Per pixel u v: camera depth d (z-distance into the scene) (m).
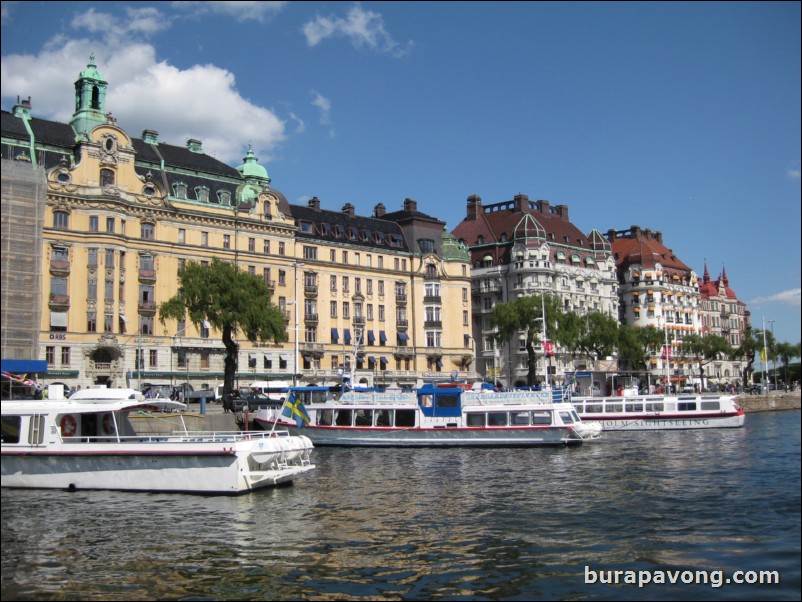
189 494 38.56
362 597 23.17
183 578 24.94
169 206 96.06
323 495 38.88
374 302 119.50
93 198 88.62
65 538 29.81
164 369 93.44
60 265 86.38
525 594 23.31
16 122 87.38
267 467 40.75
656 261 171.38
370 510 34.97
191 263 78.31
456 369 127.00
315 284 111.81
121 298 90.62
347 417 65.88
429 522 32.34
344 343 113.94
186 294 75.19
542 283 141.25
